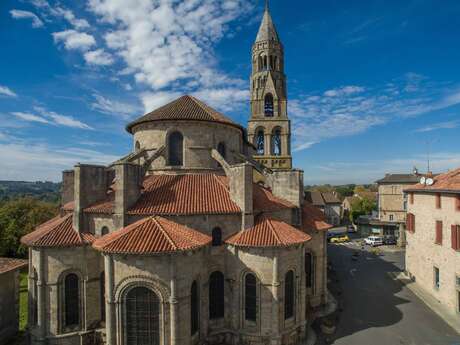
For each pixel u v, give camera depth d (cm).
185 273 2172
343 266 5191
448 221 3344
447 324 2930
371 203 10400
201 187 2822
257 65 6084
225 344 2536
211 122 3172
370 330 2800
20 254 5875
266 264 2411
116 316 2142
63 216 3089
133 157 3047
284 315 2488
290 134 6031
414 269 4294
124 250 2034
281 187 3244
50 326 2481
